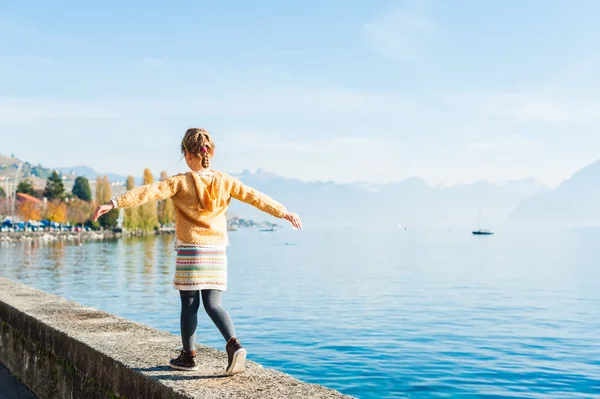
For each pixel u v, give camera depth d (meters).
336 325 19.81
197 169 4.36
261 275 44.91
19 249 87.38
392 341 16.80
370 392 11.49
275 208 4.38
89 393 5.04
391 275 44.94
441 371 13.19
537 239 165.25
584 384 12.22
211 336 16.89
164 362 4.58
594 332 18.81
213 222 4.27
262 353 15.05
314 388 3.99
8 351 7.19
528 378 12.66
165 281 37.78
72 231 149.62
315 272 48.22
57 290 32.12
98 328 5.81
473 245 120.50
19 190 188.12
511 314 23.09
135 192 3.97
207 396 3.75
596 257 73.56
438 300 27.98
